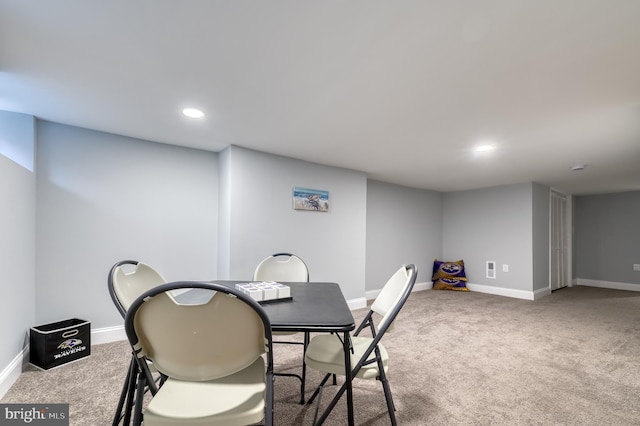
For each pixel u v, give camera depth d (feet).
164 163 9.82
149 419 2.85
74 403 5.57
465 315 12.15
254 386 3.41
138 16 4.04
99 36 4.46
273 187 10.92
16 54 4.92
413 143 9.59
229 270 9.84
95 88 6.11
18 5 3.80
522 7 3.83
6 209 6.10
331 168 12.66
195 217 10.35
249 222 10.30
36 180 7.74
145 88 6.12
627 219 18.74
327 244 12.40
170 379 3.49
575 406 5.72
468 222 18.60
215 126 8.29
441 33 4.37
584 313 12.62
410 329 10.28
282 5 3.84
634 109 6.84
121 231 9.02
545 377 6.86
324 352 4.76
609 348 8.65
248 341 2.95
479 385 6.48
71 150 8.29
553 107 6.79
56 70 5.43
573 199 20.57
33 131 7.57
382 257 16.55
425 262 18.72
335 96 6.44
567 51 4.74
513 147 9.84
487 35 4.40
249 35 4.46
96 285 8.56
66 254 8.16
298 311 4.16
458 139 9.16
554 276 17.90
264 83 5.90
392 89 6.11
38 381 6.36
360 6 3.85
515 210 16.47
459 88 6.02
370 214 16.03
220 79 5.76
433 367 7.36
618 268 18.95
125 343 8.54
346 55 4.96
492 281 17.20
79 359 7.43
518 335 9.74
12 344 6.38
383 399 5.89
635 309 13.39
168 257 9.80
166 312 2.69
